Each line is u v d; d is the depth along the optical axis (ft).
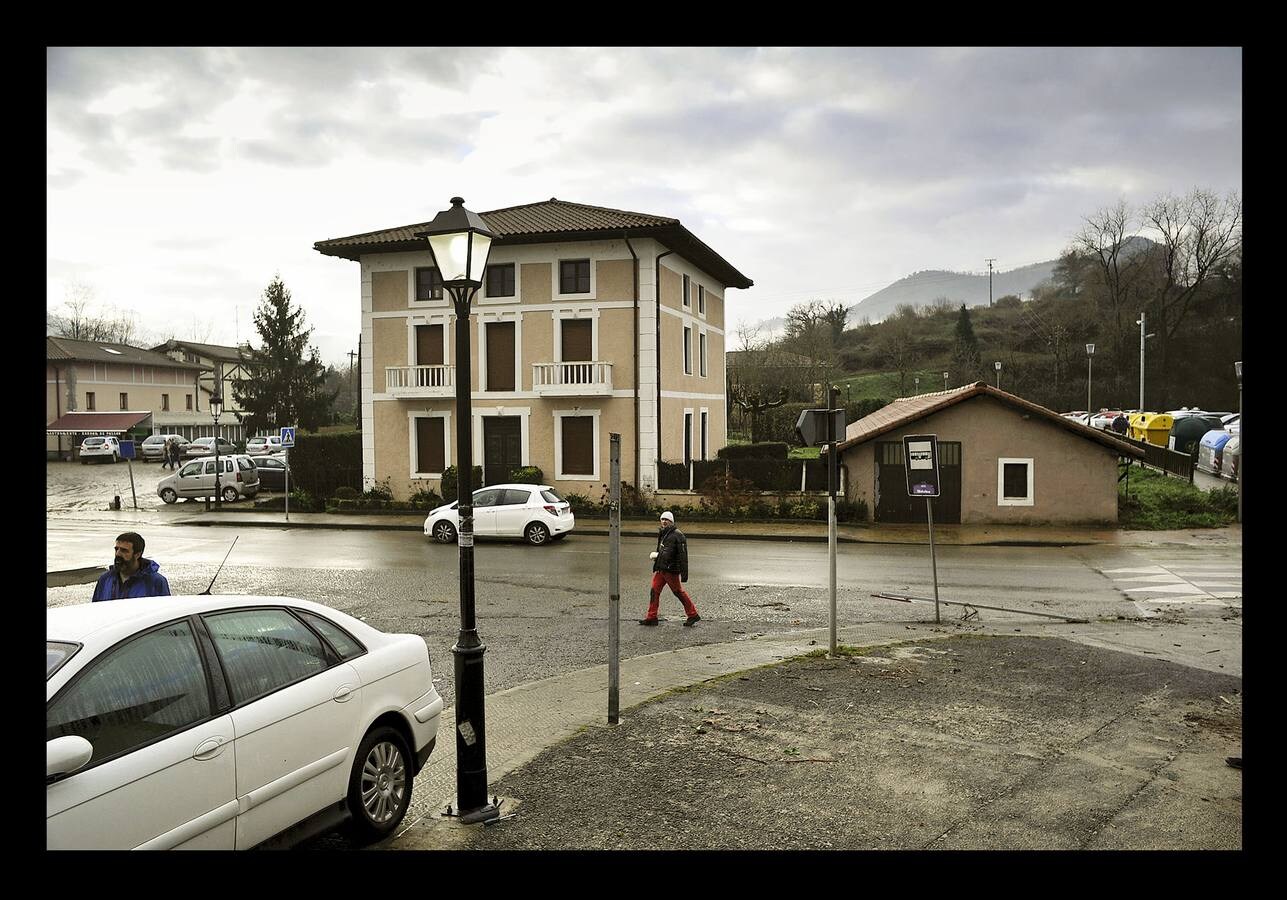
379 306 98.22
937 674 30.09
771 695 27.66
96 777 11.90
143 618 13.92
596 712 26.11
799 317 321.32
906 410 90.74
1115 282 240.12
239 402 177.06
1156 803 19.02
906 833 17.63
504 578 53.36
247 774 14.17
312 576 54.70
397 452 97.86
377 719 17.62
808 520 82.38
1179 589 49.60
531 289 93.35
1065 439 77.36
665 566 40.01
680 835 17.65
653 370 90.63
